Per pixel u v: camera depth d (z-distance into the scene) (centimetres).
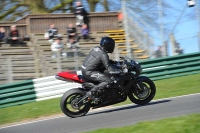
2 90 3281
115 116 2188
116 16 5153
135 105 2545
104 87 2319
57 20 4994
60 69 3772
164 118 1858
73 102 2294
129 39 4044
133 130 1638
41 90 3378
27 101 3319
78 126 2048
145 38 4069
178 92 2989
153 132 1572
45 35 4481
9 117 2758
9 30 4834
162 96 2867
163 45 3859
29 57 3756
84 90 2338
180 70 3738
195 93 2848
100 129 1728
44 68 3759
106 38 2342
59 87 3438
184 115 1856
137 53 4056
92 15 5006
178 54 3800
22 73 3712
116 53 3975
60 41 4125
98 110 2650
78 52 3819
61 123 2200
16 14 5594
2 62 3659
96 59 2330
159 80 3672
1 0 5497
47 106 2972
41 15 4947
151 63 3681
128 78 2372
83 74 2352
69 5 5700
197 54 3791
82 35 4522
